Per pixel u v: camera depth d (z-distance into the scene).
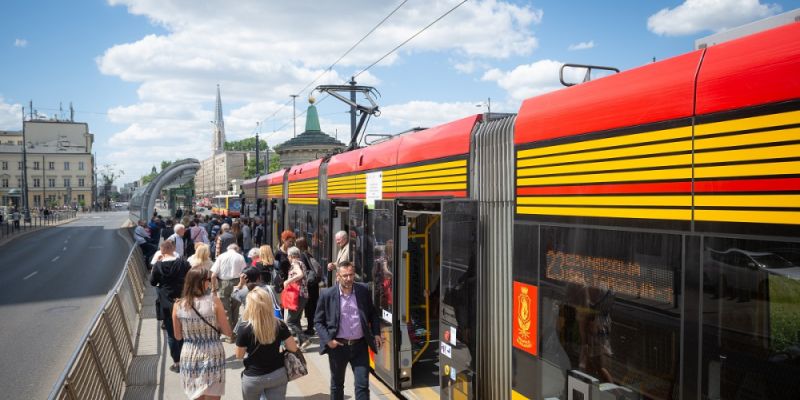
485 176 4.89
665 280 2.98
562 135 3.85
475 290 4.86
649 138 3.15
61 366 8.11
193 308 4.80
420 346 6.94
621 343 3.25
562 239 3.79
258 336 4.46
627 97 3.33
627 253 3.24
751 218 2.57
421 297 7.05
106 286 15.86
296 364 4.66
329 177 9.91
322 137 34.00
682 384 2.85
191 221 16.98
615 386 3.28
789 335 2.38
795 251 2.38
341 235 8.65
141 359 7.96
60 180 103.00
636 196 3.21
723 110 2.74
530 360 4.09
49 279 17.42
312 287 8.99
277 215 15.75
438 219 7.20
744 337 2.56
